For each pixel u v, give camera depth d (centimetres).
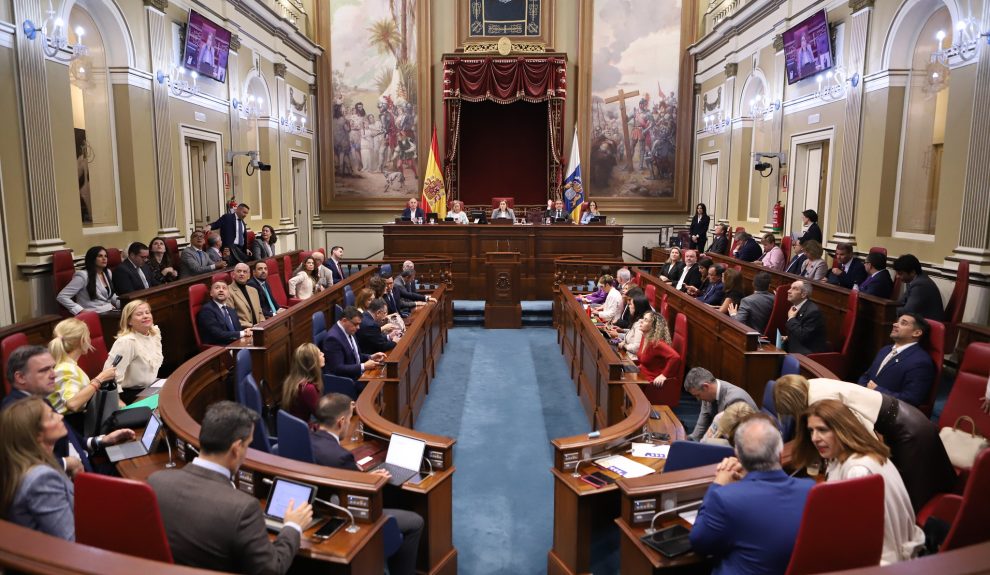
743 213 1295
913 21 815
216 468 232
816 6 999
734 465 267
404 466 350
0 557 166
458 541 403
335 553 250
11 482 215
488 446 553
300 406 432
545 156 1655
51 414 231
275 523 263
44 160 675
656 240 1603
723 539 229
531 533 412
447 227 1177
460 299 1187
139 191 873
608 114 1561
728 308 686
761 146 1212
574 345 738
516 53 1526
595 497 332
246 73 1195
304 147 1507
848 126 921
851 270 791
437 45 1566
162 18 909
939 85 806
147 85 884
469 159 1656
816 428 257
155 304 664
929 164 834
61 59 706
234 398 535
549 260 1184
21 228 654
